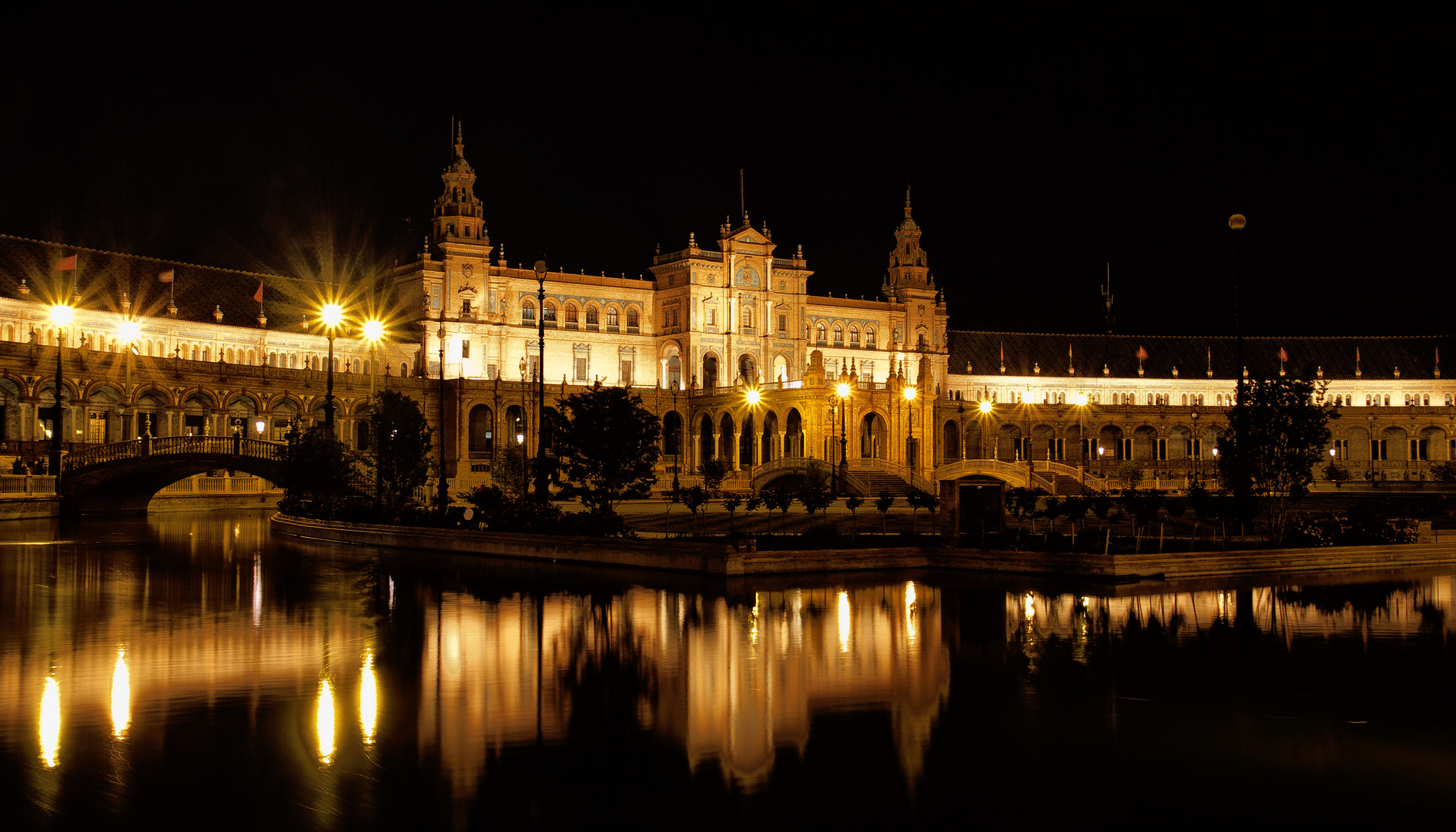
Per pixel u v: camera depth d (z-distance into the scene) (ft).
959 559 170.81
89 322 362.74
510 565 172.45
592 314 491.72
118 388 338.75
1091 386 600.80
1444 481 455.22
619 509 263.90
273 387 376.68
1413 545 185.47
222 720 80.02
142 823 61.67
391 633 112.57
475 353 460.14
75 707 82.48
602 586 148.15
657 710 84.48
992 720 83.05
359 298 460.55
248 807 64.03
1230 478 195.52
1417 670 99.40
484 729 78.84
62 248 382.83
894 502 306.76
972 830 62.80
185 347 390.63
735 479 376.68
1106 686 93.35
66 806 63.77
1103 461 488.02
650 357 503.61
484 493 210.59
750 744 76.38
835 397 409.08
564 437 201.46
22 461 301.43
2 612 123.75
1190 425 536.01
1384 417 540.93
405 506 228.02
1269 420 194.49
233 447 289.33
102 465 285.64
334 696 87.04
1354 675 97.35
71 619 119.44
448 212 465.88
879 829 62.75
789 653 105.19
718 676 95.25
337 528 220.02
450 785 67.92
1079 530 219.20
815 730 79.92
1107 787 69.36
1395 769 72.95
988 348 600.80
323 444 252.62
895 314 565.94
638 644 108.37
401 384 411.34
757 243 502.38
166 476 306.55
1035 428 535.60
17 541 215.92
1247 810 65.98
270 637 109.81
